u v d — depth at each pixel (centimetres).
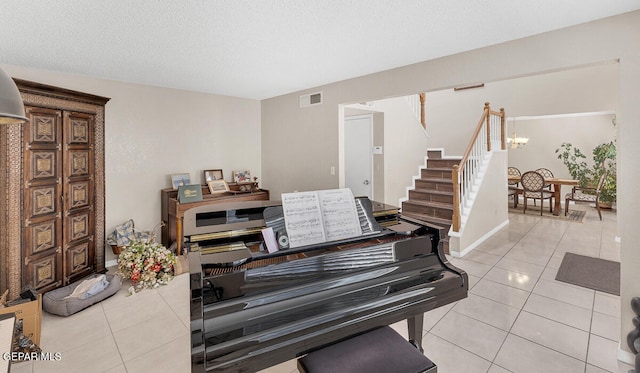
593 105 544
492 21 215
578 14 204
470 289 305
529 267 361
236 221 244
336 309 150
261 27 221
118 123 371
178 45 255
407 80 315
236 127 481
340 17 207
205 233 203
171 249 384
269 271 159
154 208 405
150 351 219
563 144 761
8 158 262
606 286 309
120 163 375
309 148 427
